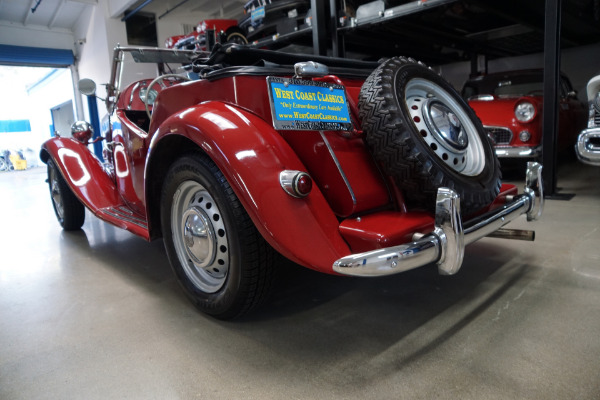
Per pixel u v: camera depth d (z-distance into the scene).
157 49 2.96
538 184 1.84
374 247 1.27
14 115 19.59
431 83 1.72
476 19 5.38
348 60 2.05
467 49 6.95
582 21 5.46
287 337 1.51
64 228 3.42
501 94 5.57
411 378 1.23
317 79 1.54
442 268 1.30
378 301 1.79
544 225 2.82
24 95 19.64
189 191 1.66
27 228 3.69
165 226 1.77
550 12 3.47
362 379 1.24
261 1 5.41
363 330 1.54
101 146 11.80
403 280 2.01
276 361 1.36
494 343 1.41
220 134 1.36
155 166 1.75
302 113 1.33
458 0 3.96
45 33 12.09
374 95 1.45
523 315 1.59
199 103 1.64
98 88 11.58
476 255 2.30
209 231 1.56
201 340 1.51
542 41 6.73
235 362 1.36
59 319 1.75
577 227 2.73
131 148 2.27
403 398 1.14
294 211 1.29
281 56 1.79
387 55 7.46
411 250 1.19
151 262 2.51
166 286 2.09
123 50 2.82
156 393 1.22
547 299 1.72
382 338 1.48
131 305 1.86
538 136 4.11
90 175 2.78
